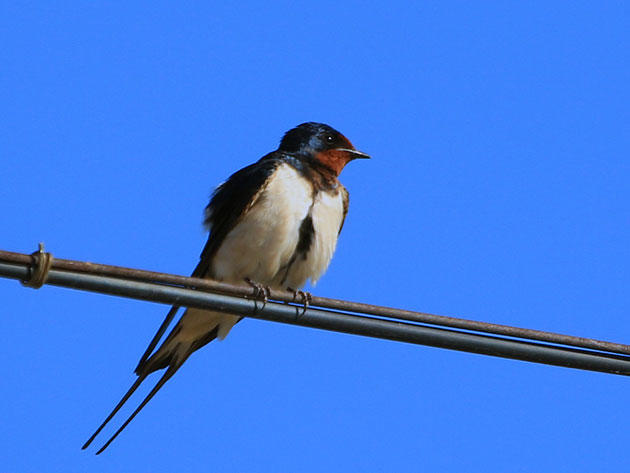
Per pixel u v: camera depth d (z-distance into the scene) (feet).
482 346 31.30
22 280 26.03
